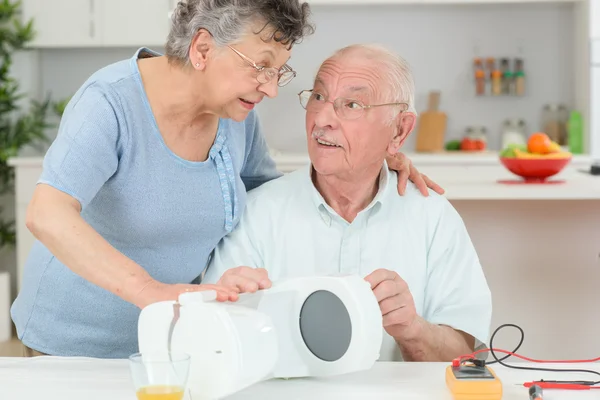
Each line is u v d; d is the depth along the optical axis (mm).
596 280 2768
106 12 4465
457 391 1208
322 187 1772
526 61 4645
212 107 1505
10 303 4688
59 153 1453
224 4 1379
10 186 4719
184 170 1611
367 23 4699
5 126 4539
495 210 2771
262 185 1850
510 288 2791
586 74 4359
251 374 1182
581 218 2750
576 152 4379
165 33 4465
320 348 1312
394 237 1770
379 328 1308
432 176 2951
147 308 1214
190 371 1182
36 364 1426
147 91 1553
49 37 4496
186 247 1696
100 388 1281
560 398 1238
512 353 1456
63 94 4859
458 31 4668
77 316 1716
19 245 4262
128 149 1540
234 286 1307
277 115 4750
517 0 4355
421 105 4719
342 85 1622
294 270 1775
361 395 1259
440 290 1764
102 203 1592
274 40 1401
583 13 4379
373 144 1653
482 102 4691
